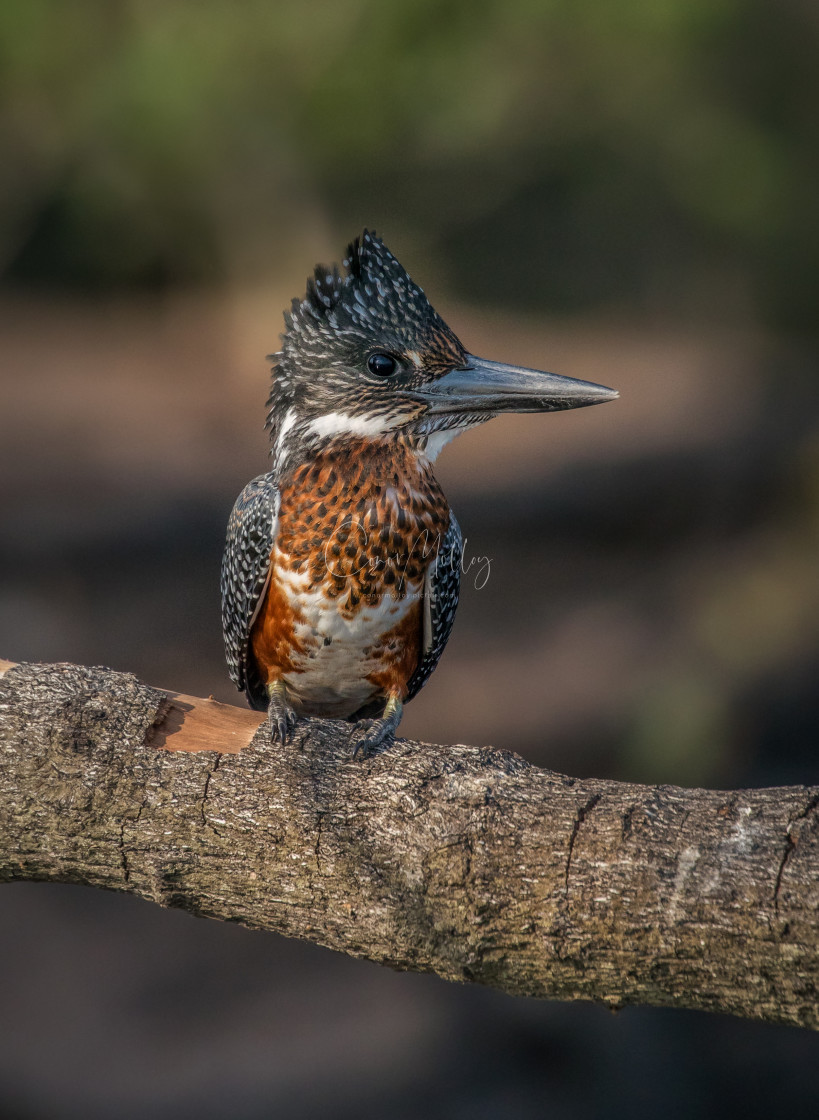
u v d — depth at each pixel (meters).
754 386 27.45
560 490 20.95
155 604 16.95
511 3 24.67
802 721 13.36
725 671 14.38
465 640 16.59
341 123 26.95
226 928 11.73
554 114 29.59
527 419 27.59
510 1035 9.82
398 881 3.48
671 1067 9.30
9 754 3.81
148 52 25.38
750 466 19.62
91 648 15.49
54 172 30.80
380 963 3.62
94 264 38.19
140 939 11.48
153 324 35.47
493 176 34.88
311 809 3.59
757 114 31.72
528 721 14.10
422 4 24.61
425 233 36.50
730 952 3.16
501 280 42.50
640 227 40.44
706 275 39.50
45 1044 9.69
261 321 31.23
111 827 3.72
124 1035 9.94
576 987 3.40
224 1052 9.69
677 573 18.20
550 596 17.95
